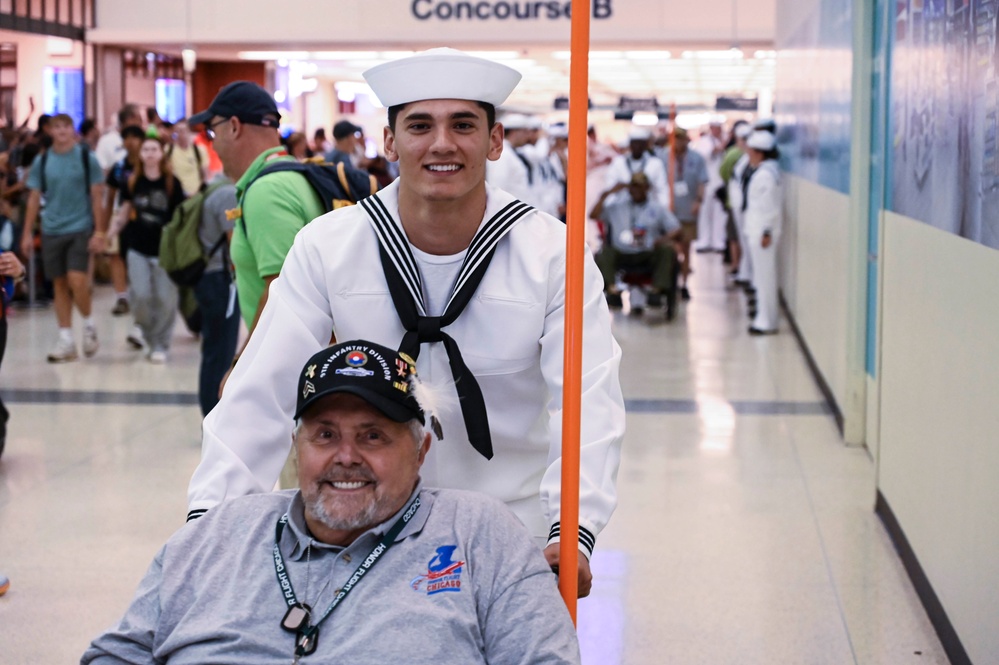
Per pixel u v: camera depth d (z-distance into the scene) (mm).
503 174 10961
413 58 2568
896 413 5375
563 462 2414
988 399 3613
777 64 15609
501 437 2822
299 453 2357
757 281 11844
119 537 5531
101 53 19188
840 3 8133
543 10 17984
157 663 2350
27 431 7555
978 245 3764
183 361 10125
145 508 5973
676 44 18141
